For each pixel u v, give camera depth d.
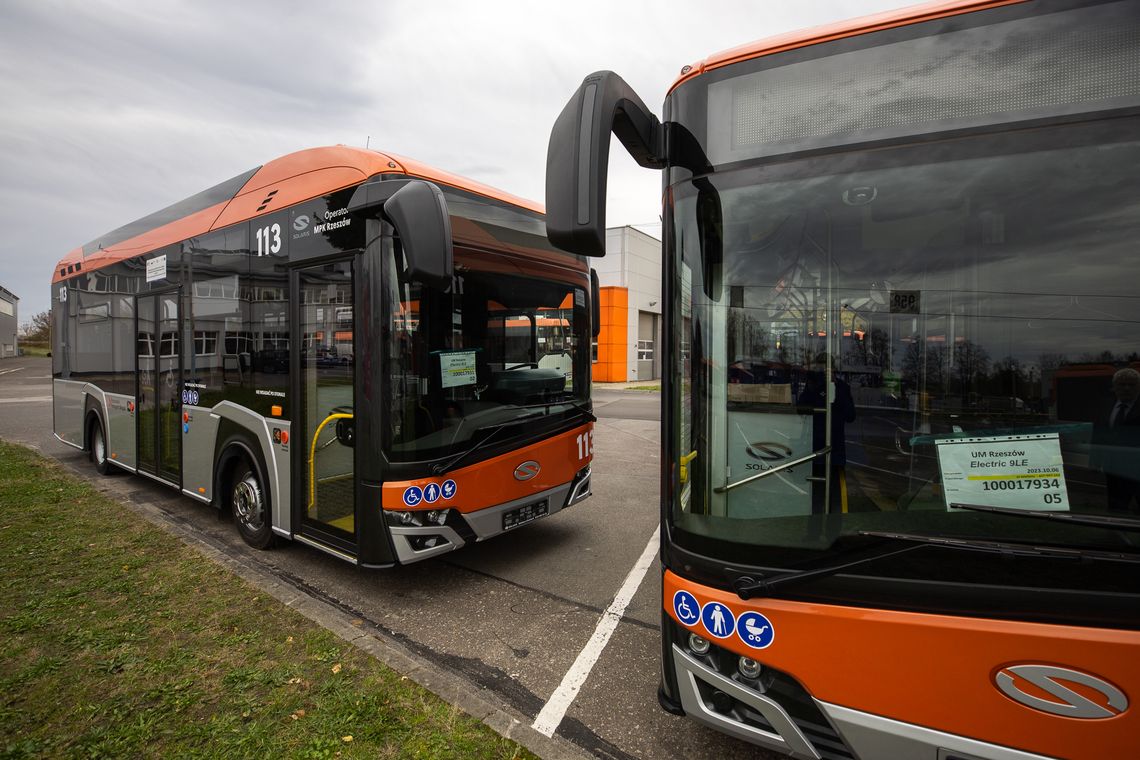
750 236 1.97
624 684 3.04
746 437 1.97
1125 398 1.61
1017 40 1.70
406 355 3.62
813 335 1.90
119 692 2.82
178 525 5.71
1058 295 1.66
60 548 4.73
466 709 2.71
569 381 4.92
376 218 3.56
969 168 1.74
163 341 5.94
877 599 1.71
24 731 2.54
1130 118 1.60
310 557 4.84
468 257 4.03
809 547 1.81
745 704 1.91
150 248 6.18
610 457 9.72
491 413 4.16
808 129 1.90
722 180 2.00
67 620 3.53
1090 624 1.54
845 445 1.87
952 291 1.76
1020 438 1.69
